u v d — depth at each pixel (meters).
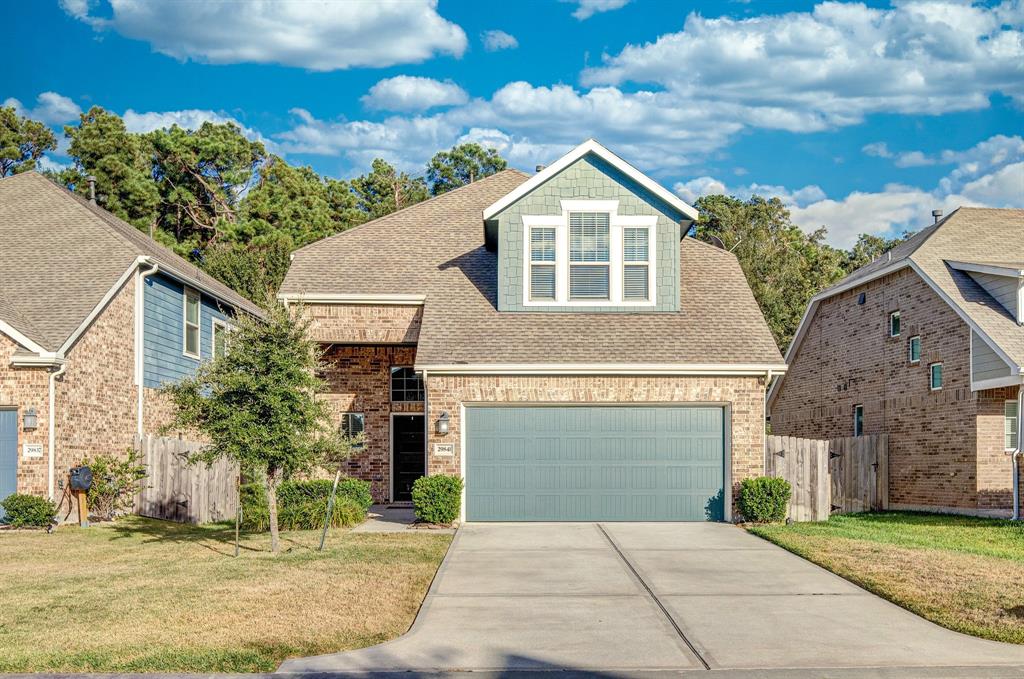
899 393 24.47
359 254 23.83
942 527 18.56
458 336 19.73
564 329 19.97
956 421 21.81
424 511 18.11
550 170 20.64
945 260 23.50
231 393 14.60
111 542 16.59
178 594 11.57
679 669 8.61
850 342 27.52
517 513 18.94
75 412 19.25
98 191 45.75
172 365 24.02
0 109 50.50
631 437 19.09
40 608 10.81
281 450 14.47
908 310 24.20
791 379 31.97
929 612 10.78
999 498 20.98
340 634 9.77
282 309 15.20
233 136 51.16
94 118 47.75
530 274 20.72
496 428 19.02
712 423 19.14
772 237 52.59
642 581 12.77
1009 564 13.76
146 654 8.91
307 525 18.44
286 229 49.34
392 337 22.11
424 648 9.31
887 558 14.25
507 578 12.95
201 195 50.41
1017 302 21.03
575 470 19.02
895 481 24.33
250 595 11.52
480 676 8.38
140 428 22.05
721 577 13.05
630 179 20.75
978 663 8.80
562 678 8.34
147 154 48.78
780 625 10.32
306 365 15.02
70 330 18.98
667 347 19.34
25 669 8.41
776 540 16.11
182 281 24.06
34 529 18.11
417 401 24.11
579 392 18.88
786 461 19.38
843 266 59.38
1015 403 21.20
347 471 23.86
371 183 60.66
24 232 22.59
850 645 9.46
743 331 20.05
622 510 19.00
